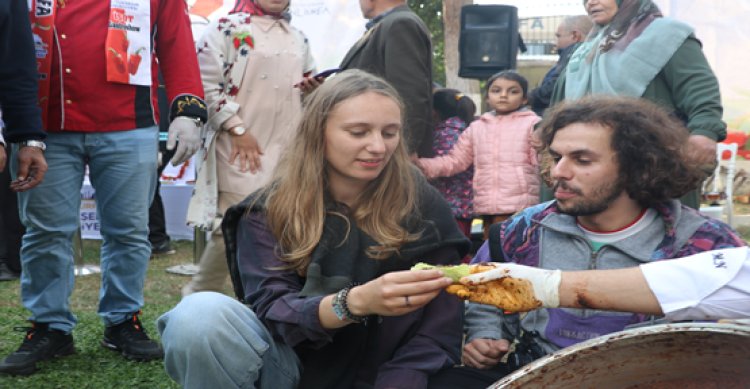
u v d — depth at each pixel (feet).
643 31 10.85
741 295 5.30
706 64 10.71
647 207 6.36
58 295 10.99
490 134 16.07
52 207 10.69
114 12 10.73
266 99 13.10
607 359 4.99
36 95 10.05
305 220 6.60
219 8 21.13
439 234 6.87
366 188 6.79
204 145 13.01
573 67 11.67
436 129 16.65
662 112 6.26
